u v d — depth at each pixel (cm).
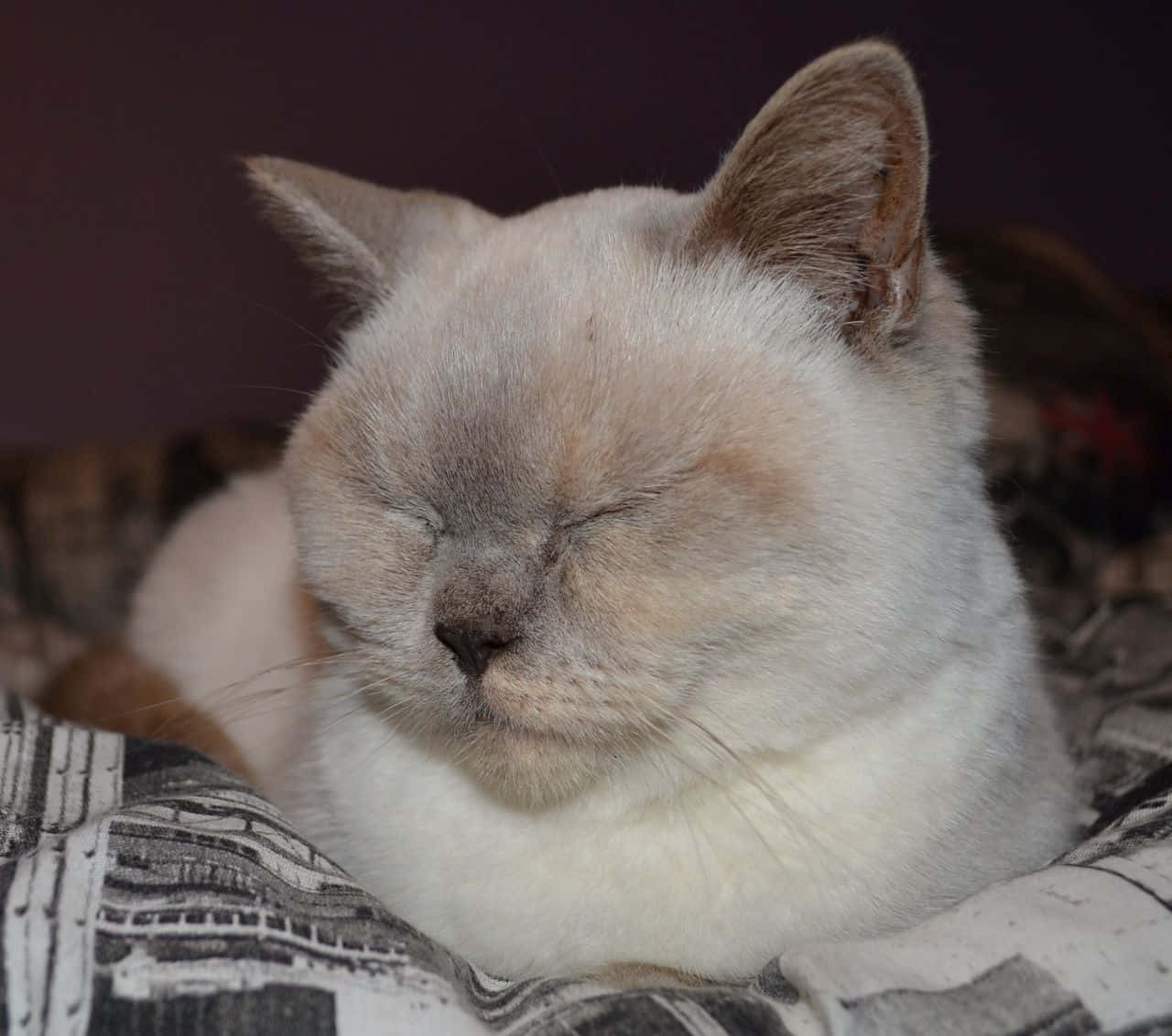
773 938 32
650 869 32
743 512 30
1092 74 87
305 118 80
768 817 32
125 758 35
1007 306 65
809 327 33
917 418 33
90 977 27
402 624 32
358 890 31
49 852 29
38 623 56
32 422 83
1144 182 89
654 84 80
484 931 33
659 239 33
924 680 33
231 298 83
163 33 80
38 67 80
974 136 86
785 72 81
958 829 33
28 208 81
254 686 43
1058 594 55
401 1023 27
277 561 46
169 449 63
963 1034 27
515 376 31
